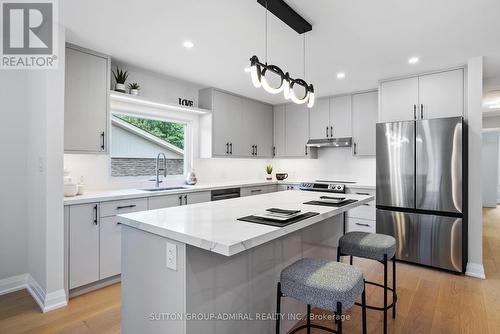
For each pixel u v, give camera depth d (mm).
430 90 3357
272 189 4812
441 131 3035
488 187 8148
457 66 3186
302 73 3459
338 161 4840
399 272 3076
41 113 2379
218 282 1463
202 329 1380
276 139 5230
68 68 2572
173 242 1351
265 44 2629
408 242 3256
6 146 2615
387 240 2064
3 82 2590
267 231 1318
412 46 2672
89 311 2266
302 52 2814
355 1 1925
